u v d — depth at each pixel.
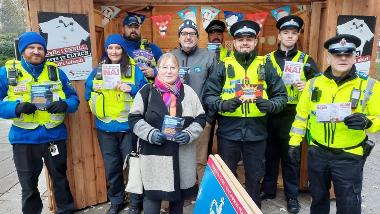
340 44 2.39
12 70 2.87
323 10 3.66
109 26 4.53
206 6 3.93
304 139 3.93
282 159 3.66
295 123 2.84
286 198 3.79
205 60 3.48
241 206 1.48
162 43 5.72
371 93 2.47
